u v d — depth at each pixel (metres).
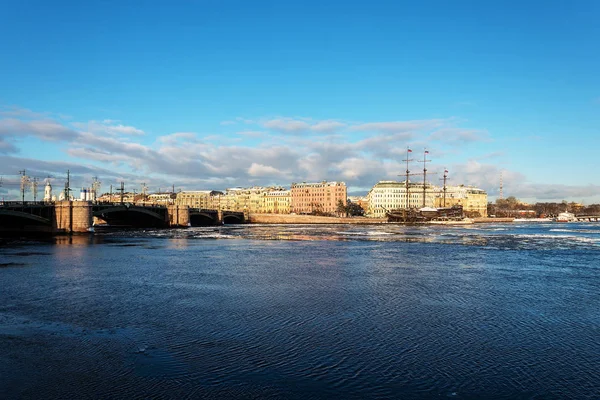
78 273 47.25
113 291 37.59
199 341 24.33
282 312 30.64
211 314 30.02
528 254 69.56
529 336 25.56
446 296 36.25
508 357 22.16
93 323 27.75
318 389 18.44
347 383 19.03
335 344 23.89
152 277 44.94
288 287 39.75
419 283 42.16
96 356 22.02
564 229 171.25
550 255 68.12
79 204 111.38
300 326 27.22
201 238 103.25
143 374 19.84
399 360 21.64
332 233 131.50
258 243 89.56
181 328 26.69
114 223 180.25
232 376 19.67
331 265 54.81
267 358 21.80
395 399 17.62
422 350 23.06
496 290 38.91
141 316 29.44
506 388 18.69
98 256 63.06
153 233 122.00
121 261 57.53
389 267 53.25
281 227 180.88
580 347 23.70
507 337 25.34
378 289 39.03
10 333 25.62
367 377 19.66
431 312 30.88
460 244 89.56
